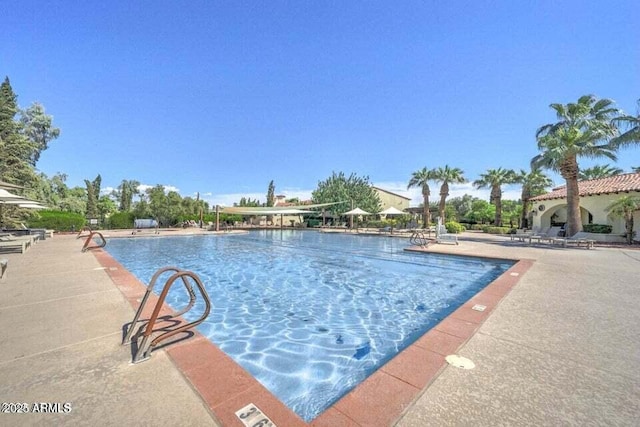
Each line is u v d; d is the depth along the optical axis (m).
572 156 17.58
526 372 2.63
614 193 18.89
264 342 4.44
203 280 8.78
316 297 6.99
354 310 6.04
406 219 35.47
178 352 2.99
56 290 5.43
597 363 2.81
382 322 5.35
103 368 2.64
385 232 26.20
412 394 2.29
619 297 5.25
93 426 1.88
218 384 2.40
